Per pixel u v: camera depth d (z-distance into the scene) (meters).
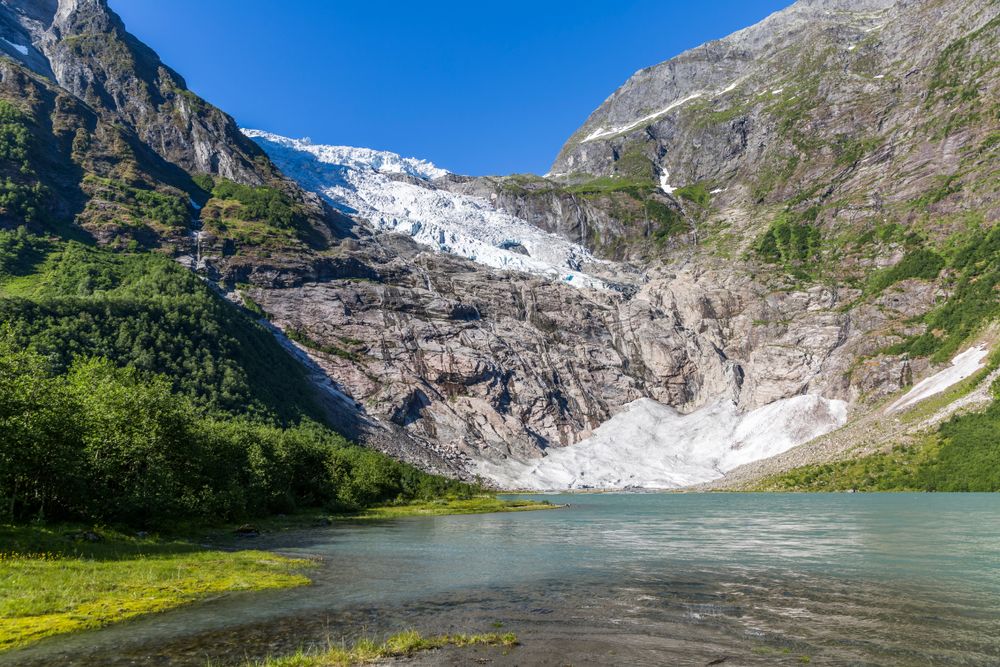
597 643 24.61
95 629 26.30
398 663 21.97
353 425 181.88
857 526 70.69
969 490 130.75
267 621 28.17
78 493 50.53
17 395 46.47
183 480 65.69
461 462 194.75
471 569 43.59
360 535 68.75
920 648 23.81
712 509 107.31
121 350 136.88
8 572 34.12
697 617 29.00
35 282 165.88
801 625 27.44
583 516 97.81
